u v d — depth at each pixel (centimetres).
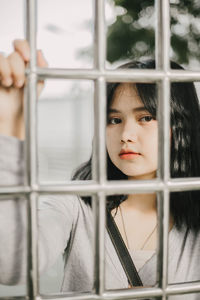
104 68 62
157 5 66
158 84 66
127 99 97
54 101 937
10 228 69
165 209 67
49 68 60
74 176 125
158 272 67
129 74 63
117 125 99
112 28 281
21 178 67
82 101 889
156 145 97
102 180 63
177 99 107
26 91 59
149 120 97
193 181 68
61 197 105
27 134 59
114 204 105
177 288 68
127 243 105
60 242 93
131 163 97
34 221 60
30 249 60
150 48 283
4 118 67
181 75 66
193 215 105
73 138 905
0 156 66
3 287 205
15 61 58
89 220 104
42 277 227
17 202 69
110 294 64
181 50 260
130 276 97
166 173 66
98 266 64
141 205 108
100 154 63
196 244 102
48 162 808
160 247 67
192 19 251
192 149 111
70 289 103
